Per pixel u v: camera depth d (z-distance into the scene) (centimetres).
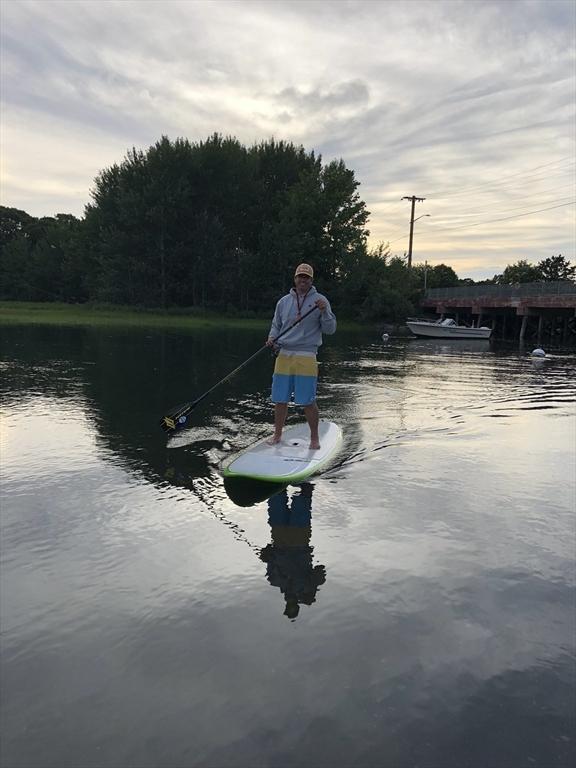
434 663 204
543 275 6044
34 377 862
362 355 1609
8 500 352
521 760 162
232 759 159
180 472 417
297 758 160
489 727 174
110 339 1752
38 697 182
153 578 260
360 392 849
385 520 337
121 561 276
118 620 226
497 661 206
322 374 1094
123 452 465
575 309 2473
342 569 273
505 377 1114
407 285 3981
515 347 2286
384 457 480
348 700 184
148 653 205
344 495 380
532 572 275
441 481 415
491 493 390
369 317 3834
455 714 179
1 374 884
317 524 328
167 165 3619
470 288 3456
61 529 311
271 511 347
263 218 4109
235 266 3806
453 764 160
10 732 167
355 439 544
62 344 1481
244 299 3944
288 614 232
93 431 530
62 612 231
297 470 420
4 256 5366
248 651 207
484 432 590
